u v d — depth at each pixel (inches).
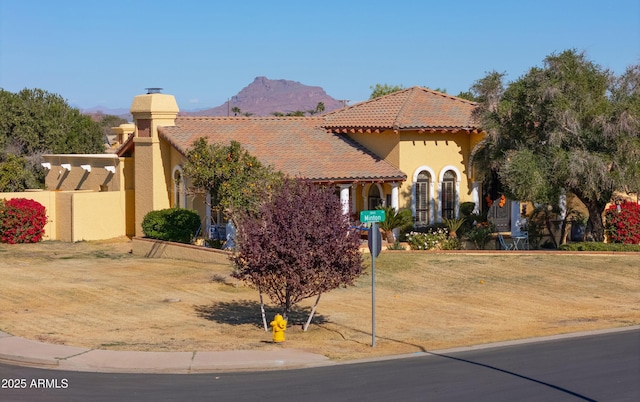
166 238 1118.4
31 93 2320.4
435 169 1197.1
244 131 1242.0
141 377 499.8
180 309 749.9
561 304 795.4
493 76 1066.1
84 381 486.0
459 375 495.2
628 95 1013.8
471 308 772.0
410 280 908.6
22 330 638.5
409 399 432.1
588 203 1104.8
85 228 1279.5
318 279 638.5
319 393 449.4
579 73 1003.3
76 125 2284.7
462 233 1184.2
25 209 1232.8
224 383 480.4
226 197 888.3
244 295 823.1
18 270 966.4
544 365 522.9
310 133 1261.1
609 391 446.6
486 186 1262.3
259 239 635.5
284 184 666.8
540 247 1227.9
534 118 1023.6
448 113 1222.9
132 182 1338.6
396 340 631.2
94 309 741.3
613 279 928.9
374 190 1215.6
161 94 1232.8
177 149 1160.2
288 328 676.7
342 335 651.5
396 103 1261.1
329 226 631.2
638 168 984.3
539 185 976.9
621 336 634.8
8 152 1972.2
